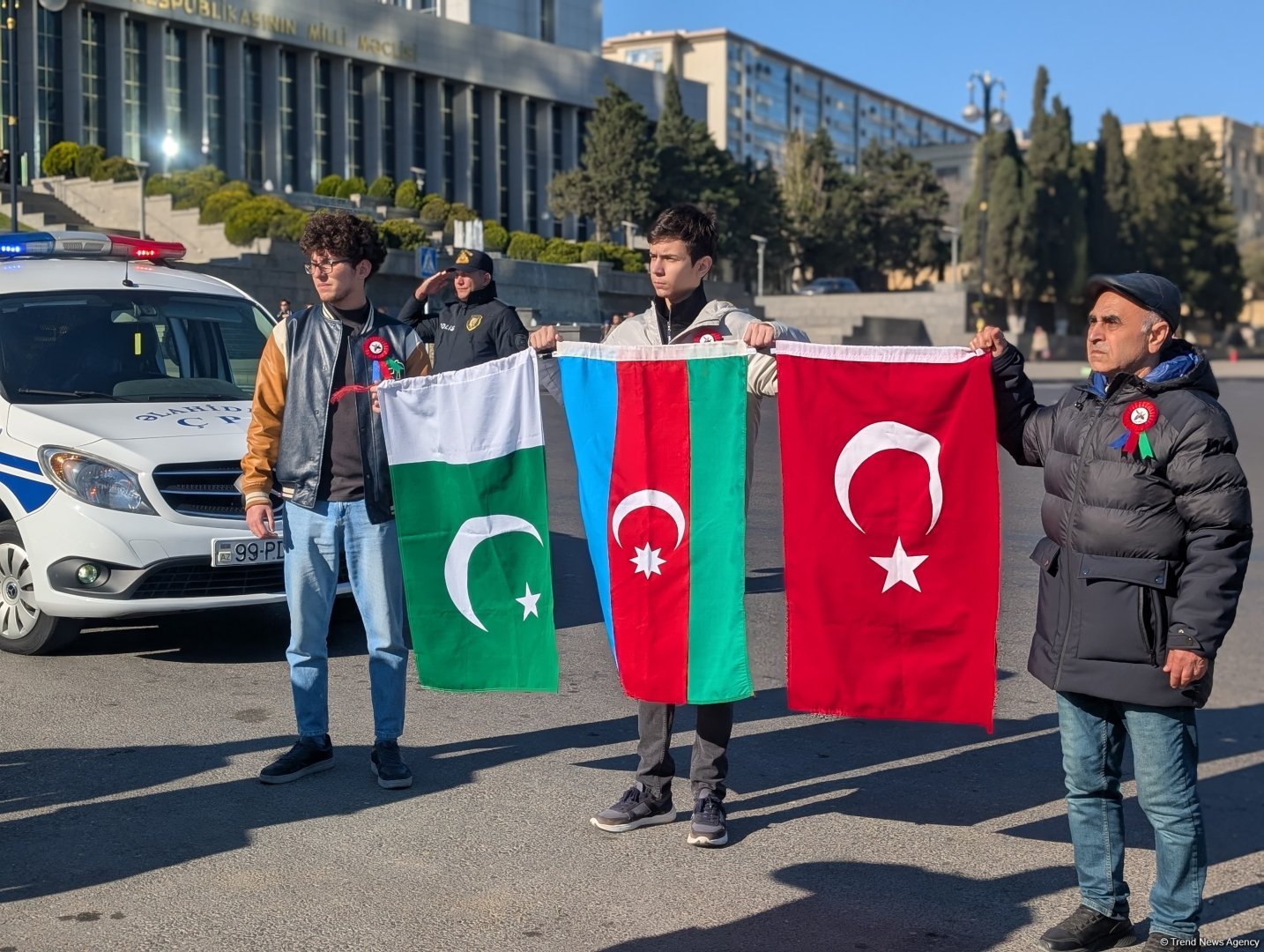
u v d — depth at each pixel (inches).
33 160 1991.9
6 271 309.9
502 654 192.2
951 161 5007.4
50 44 2049.7
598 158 2346.2
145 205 1571.1
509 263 1704.0
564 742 220.7
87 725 226.2
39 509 263.6
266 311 334.3
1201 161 3240.7
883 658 167.2
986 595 164.2
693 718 239.0
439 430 190.9
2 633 274.2
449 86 2741.1
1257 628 320.2
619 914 155.0
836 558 167.2
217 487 268.7
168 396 293.4
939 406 163.5
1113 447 137.6
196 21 2230.6
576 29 3255.4
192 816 185.3
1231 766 214.7
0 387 280.8
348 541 198.1
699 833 175.3
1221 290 3245.6
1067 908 157.8
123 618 304.3
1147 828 185.9
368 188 2097.7
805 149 2979.8
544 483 188.9
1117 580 137.1
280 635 293.9
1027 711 241.6
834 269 2952.8
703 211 181.8
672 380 175.5
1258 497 547.8
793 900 159.3
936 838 179.8
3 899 157.8
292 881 163.5
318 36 2434.8
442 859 170.7
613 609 178.7
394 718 199.0
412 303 308.3
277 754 212.5
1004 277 2684.5
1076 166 2812.5
